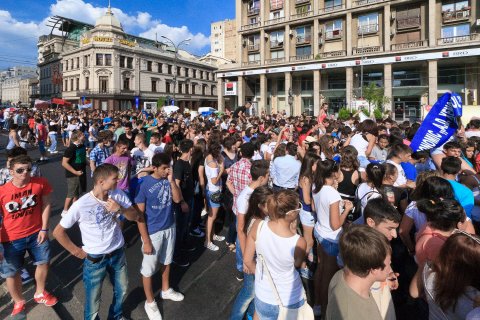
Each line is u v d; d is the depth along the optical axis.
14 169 3.37
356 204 3.97
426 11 31.33
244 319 3.36
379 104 30.66
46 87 70.44
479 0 28.89
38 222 3.60
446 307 1.89
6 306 3.72
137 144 6.84
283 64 39.69
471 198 3.36
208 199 5.42
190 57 73.81
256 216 3.00
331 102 39.38
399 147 4.60
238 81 44.62
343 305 1.94
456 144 4.59
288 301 2.39
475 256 1.80
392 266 3.66
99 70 52.00
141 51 56.22
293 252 2.38
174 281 4.36
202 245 5.63
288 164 5.14
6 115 26.67
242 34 44.38
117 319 3.29
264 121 14.33
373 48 33.53
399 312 3.57
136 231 6.21
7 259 3.41
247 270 2.71
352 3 34.62
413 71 33.91
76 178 6.55
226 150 6.45
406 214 3.33
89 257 3.04
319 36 38.06
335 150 7.47
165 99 54.59
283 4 39.94
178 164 5.26
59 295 3.98
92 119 17.45
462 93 31.80
